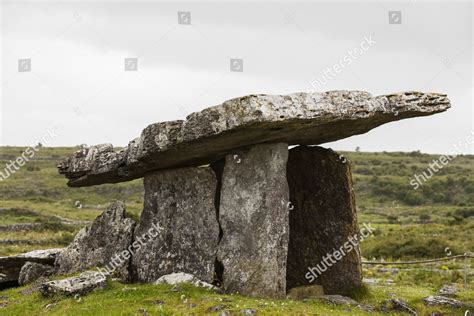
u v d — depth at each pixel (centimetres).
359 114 1462
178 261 1680
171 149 1546
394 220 5303
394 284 1972
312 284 1727
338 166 1777
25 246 3231
